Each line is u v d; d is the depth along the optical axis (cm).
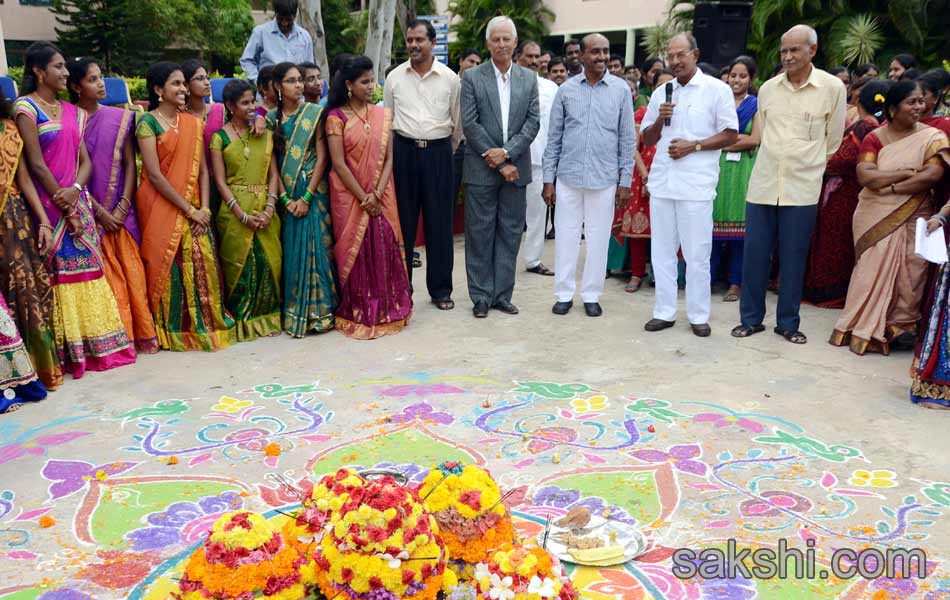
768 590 259
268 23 671
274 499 319
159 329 502
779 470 342
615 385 443
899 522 299
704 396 427
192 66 498
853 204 569
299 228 525
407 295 551
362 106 520
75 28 2328
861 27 1465
